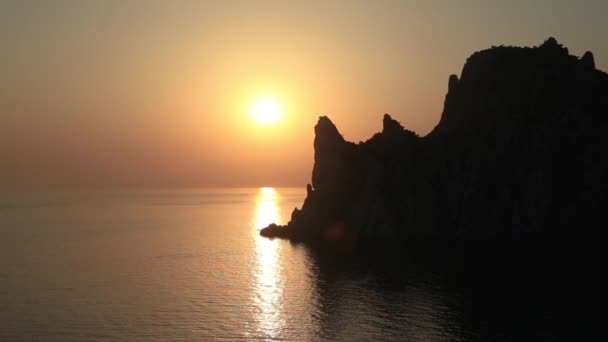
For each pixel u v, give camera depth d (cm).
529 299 9725
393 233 16538
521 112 16788
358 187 18612
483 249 14375
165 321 8988
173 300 10344
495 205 15812
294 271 12938
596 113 15800
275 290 11075
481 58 18588
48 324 8825
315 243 17375
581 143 15425
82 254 16112
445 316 8988
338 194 18800
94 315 9331
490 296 10038
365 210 17375
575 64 17538
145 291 11081
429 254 14250
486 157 16662
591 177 14838
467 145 17412
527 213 15300
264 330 8500
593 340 7719
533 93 16950
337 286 11281
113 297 10588
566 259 12756
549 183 15112
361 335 8206
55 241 19250
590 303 9388
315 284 11512
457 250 14500
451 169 17212
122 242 18838
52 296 10694
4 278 12475
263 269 13288
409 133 19038
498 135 16912
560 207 14925
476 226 15888
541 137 15838
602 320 8538
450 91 19312
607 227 14212
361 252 15162
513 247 14388
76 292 11044
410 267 12794
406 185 17112
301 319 9050
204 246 17562
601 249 13700
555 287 10412
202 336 8219
